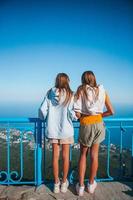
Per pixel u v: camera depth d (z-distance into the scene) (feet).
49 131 8.88
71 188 9.64
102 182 10.19
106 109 8.89
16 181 10.01
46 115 8.95
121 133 10.05
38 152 9.92
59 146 9.11
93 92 8.48
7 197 9.04
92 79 8.63
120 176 10.39
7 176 9.98
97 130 8.59
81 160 9.02
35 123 9.82
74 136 9.59
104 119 9.81
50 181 10.16
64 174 9.19
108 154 10.13
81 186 9.07
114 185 9.92
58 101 8.71
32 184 10.20
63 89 8.70
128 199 8.87
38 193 9.28
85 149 8.89
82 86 8.61
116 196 9.07
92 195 9.12
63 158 9.02
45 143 9.93
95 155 8.85
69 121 8.79
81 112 8.67
